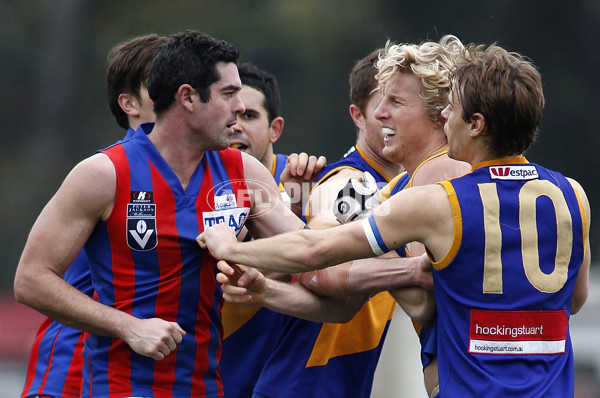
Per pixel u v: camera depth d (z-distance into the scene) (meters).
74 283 16.81
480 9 89.75
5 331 54.84
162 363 15.23
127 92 18.27
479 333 13.28
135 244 14.98
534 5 88.50
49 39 94.00
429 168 15.09
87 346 15.54
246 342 18.67
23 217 84.62
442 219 13.35
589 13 88.38
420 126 15.38
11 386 50.41
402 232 13.48
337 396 17.30
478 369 13.19
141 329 14.61
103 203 14.84
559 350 13.48
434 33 90.19
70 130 91.88
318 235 13.86
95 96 92.81
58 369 16.70
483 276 13.24
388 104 15.56
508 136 13.52
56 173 88.62
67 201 14.76
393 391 32.06
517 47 89.50
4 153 90.31
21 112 91.88
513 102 13.33
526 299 13.25
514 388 13.05
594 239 85.44
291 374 17.38
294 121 89.25
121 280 15.08
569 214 13.60
